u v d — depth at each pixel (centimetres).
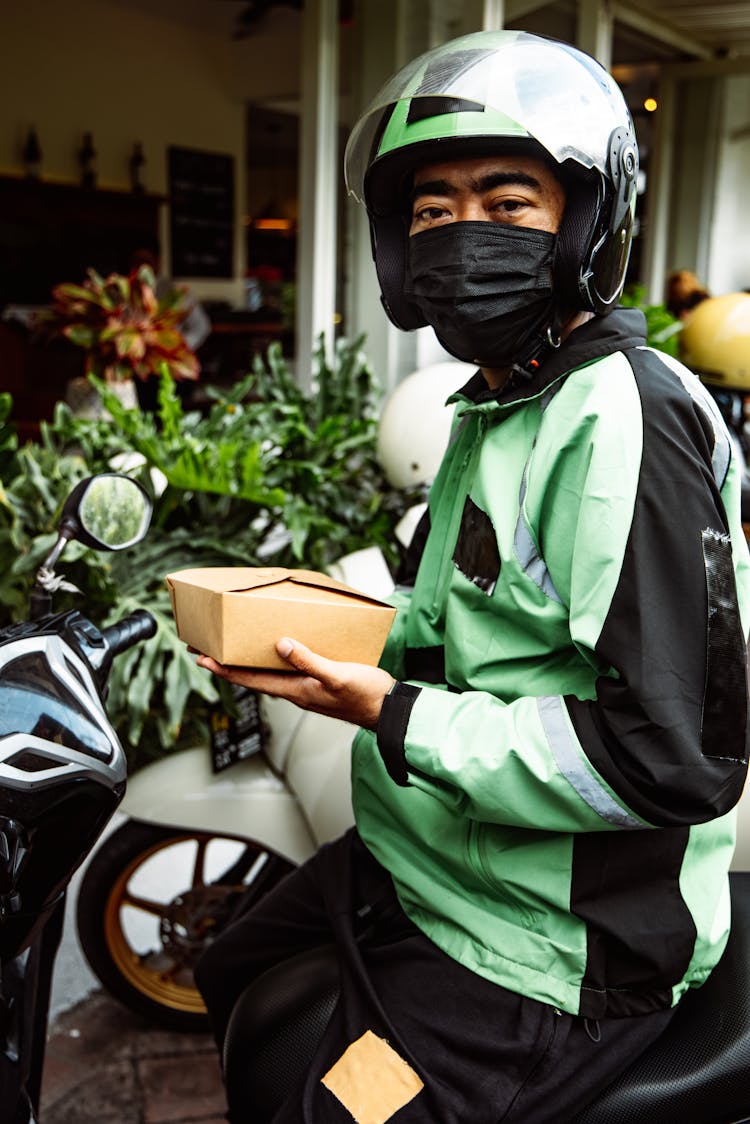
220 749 167
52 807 84
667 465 86
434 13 405
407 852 104
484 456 97
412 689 93
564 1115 93
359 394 222
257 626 89
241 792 171
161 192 881
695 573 85
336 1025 100
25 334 616
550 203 92
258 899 183
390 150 95
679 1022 103
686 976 99
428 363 417
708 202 793
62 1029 195
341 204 427
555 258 93
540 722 88
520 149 90
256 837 172
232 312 885
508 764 88
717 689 86
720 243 821
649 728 84
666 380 90
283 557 182
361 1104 93
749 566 94
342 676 90
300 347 434
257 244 1173
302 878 123
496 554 94
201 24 871
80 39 792
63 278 789
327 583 98
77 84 796
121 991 189
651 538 85
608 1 530
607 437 87
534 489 92
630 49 695
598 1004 94
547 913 95
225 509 177
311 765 163
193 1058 188
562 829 89
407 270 101
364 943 109
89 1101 177
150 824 184
